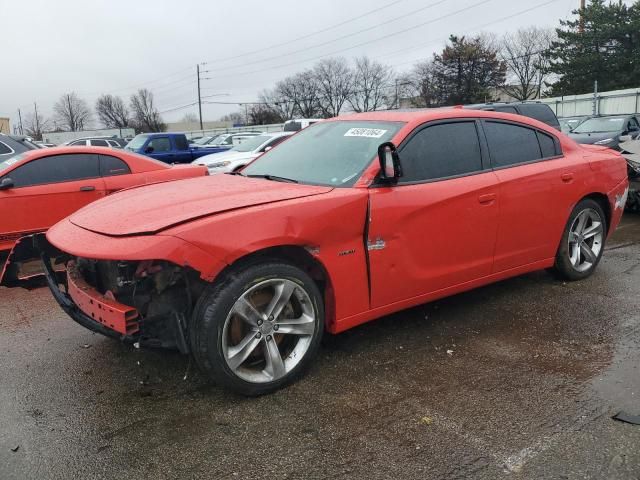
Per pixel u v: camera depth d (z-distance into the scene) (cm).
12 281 386
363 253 347
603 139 1234
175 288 307
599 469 252
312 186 358
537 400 312
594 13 4116
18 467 261
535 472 251
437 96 6100
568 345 385
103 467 260
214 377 303
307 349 334
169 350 315
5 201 625
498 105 1088
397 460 261
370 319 365
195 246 281
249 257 308
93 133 5662
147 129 9100
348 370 352
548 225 462
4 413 309
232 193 341
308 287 326
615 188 522
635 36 4012
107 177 694
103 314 300
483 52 5841
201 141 2928
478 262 414
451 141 402
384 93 7388
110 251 283
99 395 328
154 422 297
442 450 268
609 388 324
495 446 270
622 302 466
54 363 372
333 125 444
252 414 303
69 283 347
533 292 493
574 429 283
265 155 461
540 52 4984
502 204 417
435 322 429
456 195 386
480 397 317
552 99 3275
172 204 324
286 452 269
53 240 332
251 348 311
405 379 339
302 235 315
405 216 359
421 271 378
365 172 356
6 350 396
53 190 653
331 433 284
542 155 465
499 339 397
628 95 2822
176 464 261
